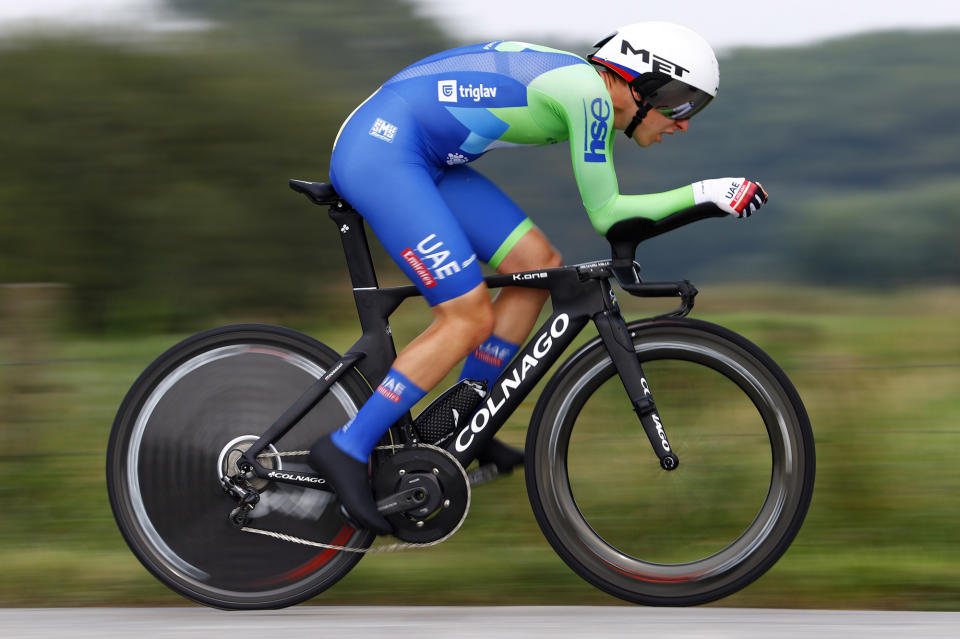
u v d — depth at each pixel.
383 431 9.34
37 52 29.52
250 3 30.34
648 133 9.52
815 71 45.41
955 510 11.77
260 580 9.69
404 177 9.04
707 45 9.27
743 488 9.82
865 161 43.47
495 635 8.59
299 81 30.39
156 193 29.38
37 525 12.16
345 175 9.16
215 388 9.77
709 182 8.93
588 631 8.65
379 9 30.53
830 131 44.09
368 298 9.59
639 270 9.45
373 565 10.84
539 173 16.28
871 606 9.63
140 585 10.38
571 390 9.62
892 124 44.06
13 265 29.44
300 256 29.80
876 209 37.66
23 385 13.52
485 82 9.06
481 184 9.74
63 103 29.34
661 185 20.45
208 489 9.70
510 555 11.00
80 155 29.22
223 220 29.25
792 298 27.70
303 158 29.88
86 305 29.28
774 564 9.50
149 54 29.95
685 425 9.89
